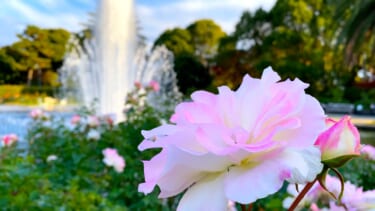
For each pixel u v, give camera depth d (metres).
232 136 0.37
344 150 0.39
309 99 0.39
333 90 17.95
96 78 8.14
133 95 3.51
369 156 2.26
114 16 9.03
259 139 0.37
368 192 0.56
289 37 22.11
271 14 25.08
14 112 11.20
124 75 8.23
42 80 28.34
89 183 2.12
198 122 0.41
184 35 30.50
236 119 0.40
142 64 8.66
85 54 8.63
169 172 0.36
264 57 22.45
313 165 0.35
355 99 18.50
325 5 22.83
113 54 8.37
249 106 0.40
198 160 0.36
